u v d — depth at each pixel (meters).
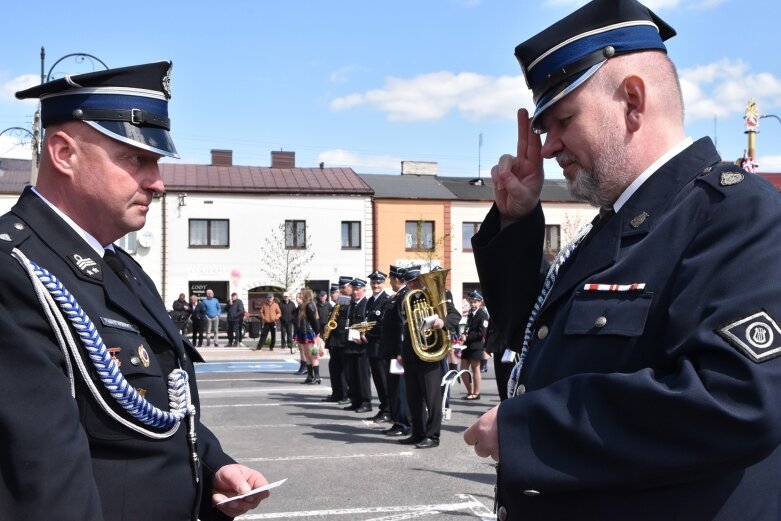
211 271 31.02
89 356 1.87
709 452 1.48
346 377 11.95
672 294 1.67
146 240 30.41
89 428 1.87
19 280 1.79
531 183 2.23
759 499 1.63
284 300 23.31
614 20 1.86
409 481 6.48
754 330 1.49
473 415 10.34
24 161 31.64
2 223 1.94
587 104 1.86
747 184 1.69
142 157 2.12
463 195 34.22
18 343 1.68
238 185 31.64
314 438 8.66
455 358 13.11
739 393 1.46
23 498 1.60
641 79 1.83
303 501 5.81
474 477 6.63
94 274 2.01
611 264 1.81
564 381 1.69
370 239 32.38
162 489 1.97
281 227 31.62
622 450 1.55
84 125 2.04
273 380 15.16
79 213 2.08
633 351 1.70
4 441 1.62
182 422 2.11
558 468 1.62
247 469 2.30
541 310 1.98
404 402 8.89
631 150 1.85
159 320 2.20
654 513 1.62
